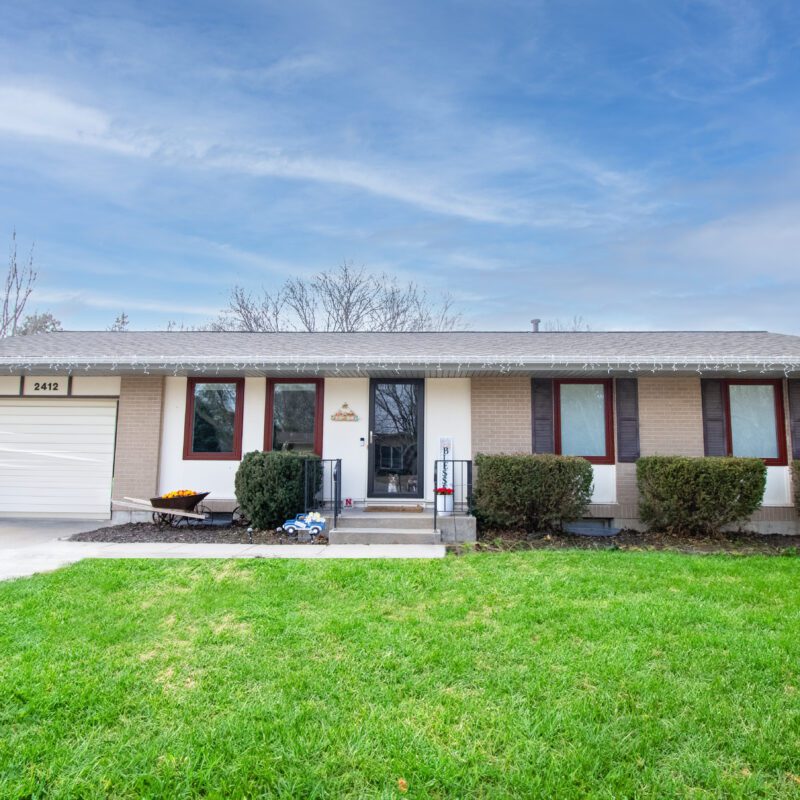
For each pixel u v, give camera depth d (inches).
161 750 103.0
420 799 90.5
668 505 320.8
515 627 161.3
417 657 141.3
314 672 133.8
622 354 369.7
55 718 113.7
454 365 346.3
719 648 146.3
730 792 92.7
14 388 402.0
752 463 312.5
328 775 96.6
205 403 390.3
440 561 246.4
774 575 219.9
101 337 483.2
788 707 118.0
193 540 316.5
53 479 398.0
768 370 338.6
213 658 141.8
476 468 341.1
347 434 386.0
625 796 91.3
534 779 94.8
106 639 153.6
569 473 317.7
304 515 330.6
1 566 243.9
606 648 146.1
